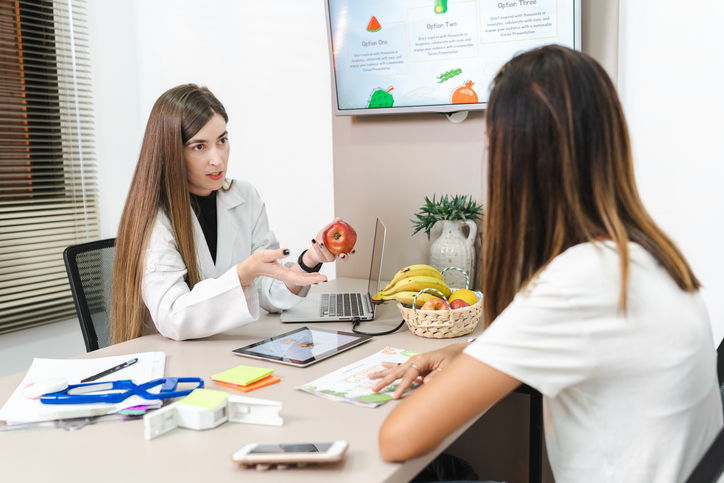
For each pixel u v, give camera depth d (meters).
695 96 1.66
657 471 0.77
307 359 1.30
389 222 2.16
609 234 0.78
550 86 0.78
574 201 0.79
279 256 1.44
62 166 2.57
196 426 0.99
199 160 1.62
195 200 1.75
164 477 0.84
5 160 2.40
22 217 2.50
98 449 0.93
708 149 1.66
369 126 2.15
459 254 1.83
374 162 2.16
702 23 1.62
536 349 0.77
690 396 0.77
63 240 2.62
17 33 2.42
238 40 2.46
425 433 0.82
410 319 1.48
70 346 2.67
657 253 0.78
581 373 0.77
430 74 1.94
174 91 1.61
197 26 2.56
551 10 1.73
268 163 2.46
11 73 2.42
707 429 0.81
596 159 0.79
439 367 1.14
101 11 2.65
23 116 2.45
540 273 0.80
